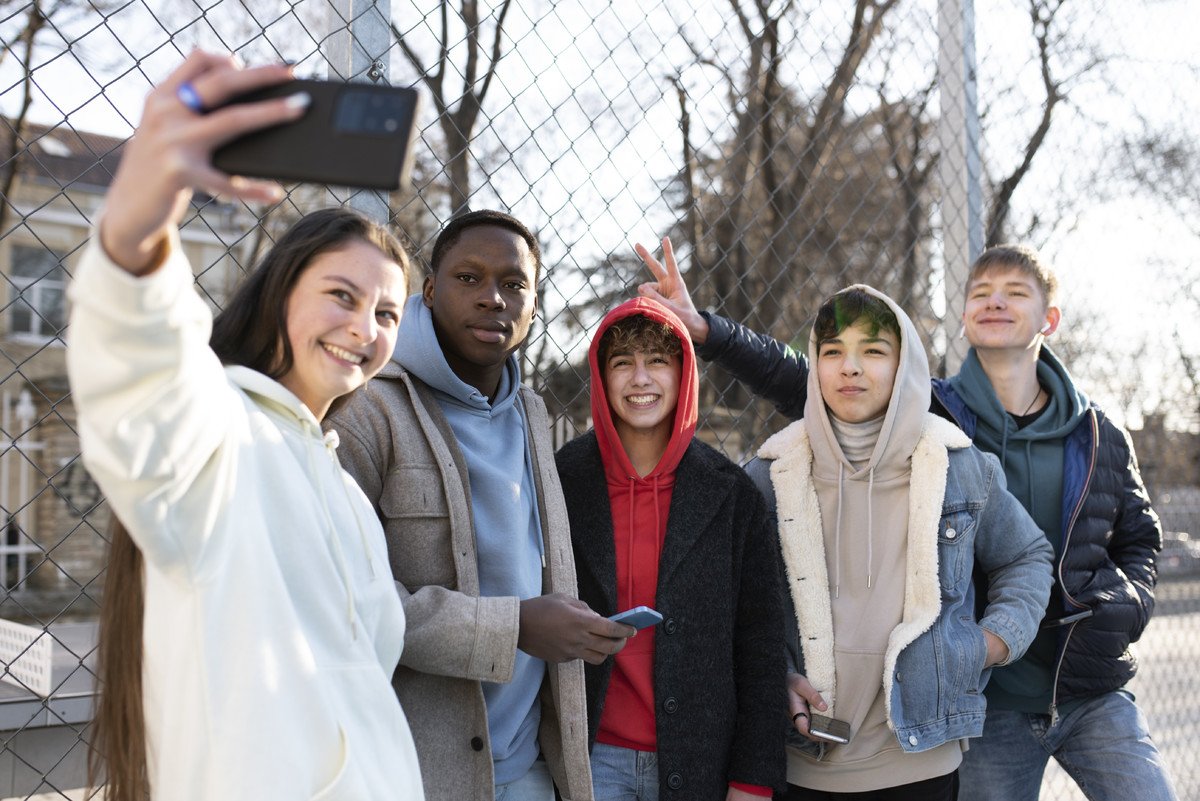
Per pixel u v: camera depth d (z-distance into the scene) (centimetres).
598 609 196
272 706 110
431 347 177
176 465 98
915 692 208
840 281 359
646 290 256
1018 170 352
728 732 195
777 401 263
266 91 89
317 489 128
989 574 237
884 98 580
